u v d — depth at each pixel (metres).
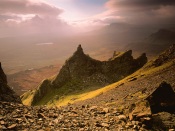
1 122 14.63
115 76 196.62
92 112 22.03
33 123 15.93
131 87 71.69
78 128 16.61
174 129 18.92
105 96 73.62
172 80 53.44
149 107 21.14
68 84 188.75
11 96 35.00
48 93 191.88
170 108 23.61
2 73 46.81
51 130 15.20
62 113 20.12
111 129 17.58
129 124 18.92
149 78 78.31
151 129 18.86
